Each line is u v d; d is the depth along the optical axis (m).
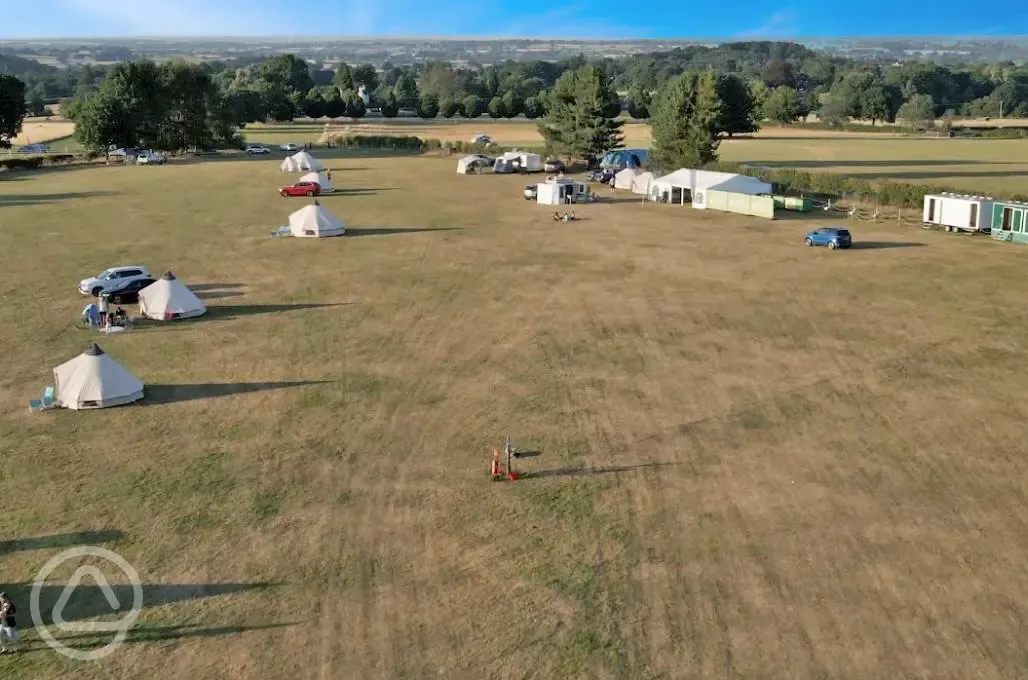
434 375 31.94
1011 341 34.84
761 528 21.08
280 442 26.27
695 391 30.03
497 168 96.94
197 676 16.22
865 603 18.14
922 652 16.61
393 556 20.11
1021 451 25.08
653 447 25.67
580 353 34.19
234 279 47.06
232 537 20.94
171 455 25.41
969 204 56.75
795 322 37.91
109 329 37.44
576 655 16.66
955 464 24.33
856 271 47.00
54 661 16.64
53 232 61.97
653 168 87.38
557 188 72.94
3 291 44.75
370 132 162.38
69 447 25.98
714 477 23.75
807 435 26.38
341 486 23.47
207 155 125.31
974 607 17.95
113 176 98.19
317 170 99.62
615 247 54.72
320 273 48.28
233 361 33.69
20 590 18.84
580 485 23.39
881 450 25.28
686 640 17.05
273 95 191.38
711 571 19.34
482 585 18.95
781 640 17.02
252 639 17.25
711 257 51.28
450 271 48.44
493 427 27.23
